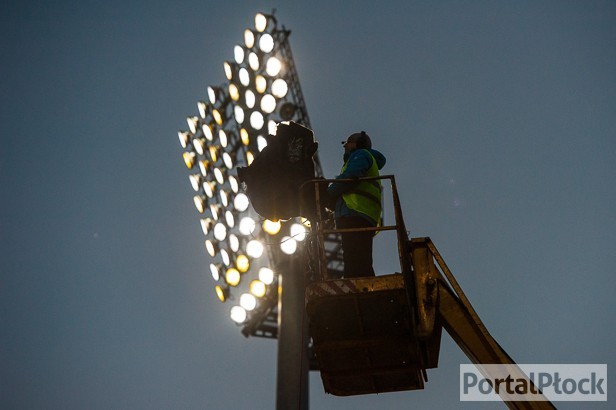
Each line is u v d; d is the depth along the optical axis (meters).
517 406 20.72
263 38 41.31
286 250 34.59
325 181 22.81
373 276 21.47
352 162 22.89
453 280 21.78
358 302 21.42
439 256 22.12
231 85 41.53
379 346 22.30
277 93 40.16
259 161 24.20
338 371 23.16
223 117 42.69
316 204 22.61
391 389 23.77
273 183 23.81
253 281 38.94
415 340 21.86
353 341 22.20
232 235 39.56
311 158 24.09
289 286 35.16
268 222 37.09
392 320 21.94
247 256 39.38
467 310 21.58
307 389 34.00
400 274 21.39
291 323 34.34
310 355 42.00
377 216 22.86
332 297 21.31
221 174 41.09
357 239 22.50
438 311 21.73
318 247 22.14
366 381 23.52
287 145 24.03
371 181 23.05
